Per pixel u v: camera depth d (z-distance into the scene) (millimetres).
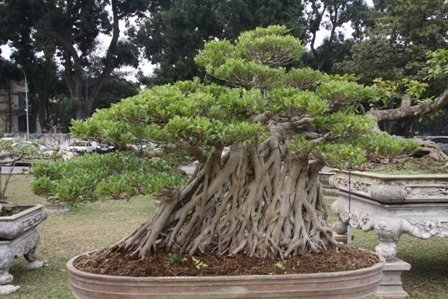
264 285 3371
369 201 5473
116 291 3355
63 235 8008
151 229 3896
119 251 3949
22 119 43250
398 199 5082
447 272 6062
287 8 23359
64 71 33500
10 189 14195
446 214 5215
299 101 3318
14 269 6184
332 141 3693
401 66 21125
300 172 4121
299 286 3408
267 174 4027
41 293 5258
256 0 23562
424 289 5383
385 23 21422
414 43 21000
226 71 3729
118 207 11000
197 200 3924
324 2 30047
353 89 3541
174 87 3762
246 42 4098
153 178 3359
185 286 3320
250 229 3949
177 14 24969
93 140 3266
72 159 3867
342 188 5992
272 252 3881
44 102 35469
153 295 3322
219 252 3900
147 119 3135
